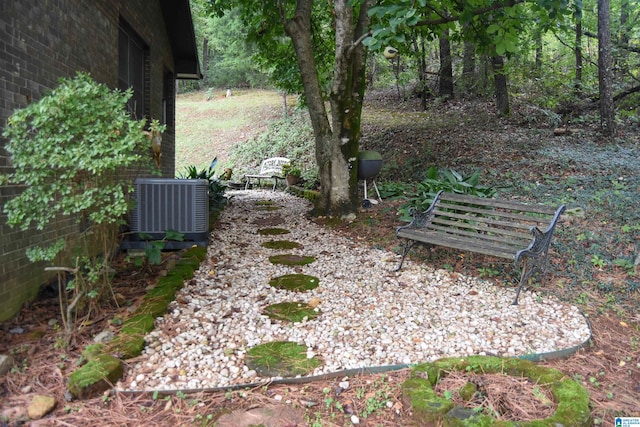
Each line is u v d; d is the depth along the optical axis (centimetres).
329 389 277
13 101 351
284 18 758
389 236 641
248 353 319
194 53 970
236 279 488
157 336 333
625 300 424
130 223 563
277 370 296
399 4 546
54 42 421
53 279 415
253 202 1023
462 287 465
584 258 498
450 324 374
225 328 359
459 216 513
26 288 371
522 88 1401
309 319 384
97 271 345
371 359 313
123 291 424
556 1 535
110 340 317
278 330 359
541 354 323
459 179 682
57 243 320
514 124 1176
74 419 245
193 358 308
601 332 372
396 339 345
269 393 275
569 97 1257
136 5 692
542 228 577
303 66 759
